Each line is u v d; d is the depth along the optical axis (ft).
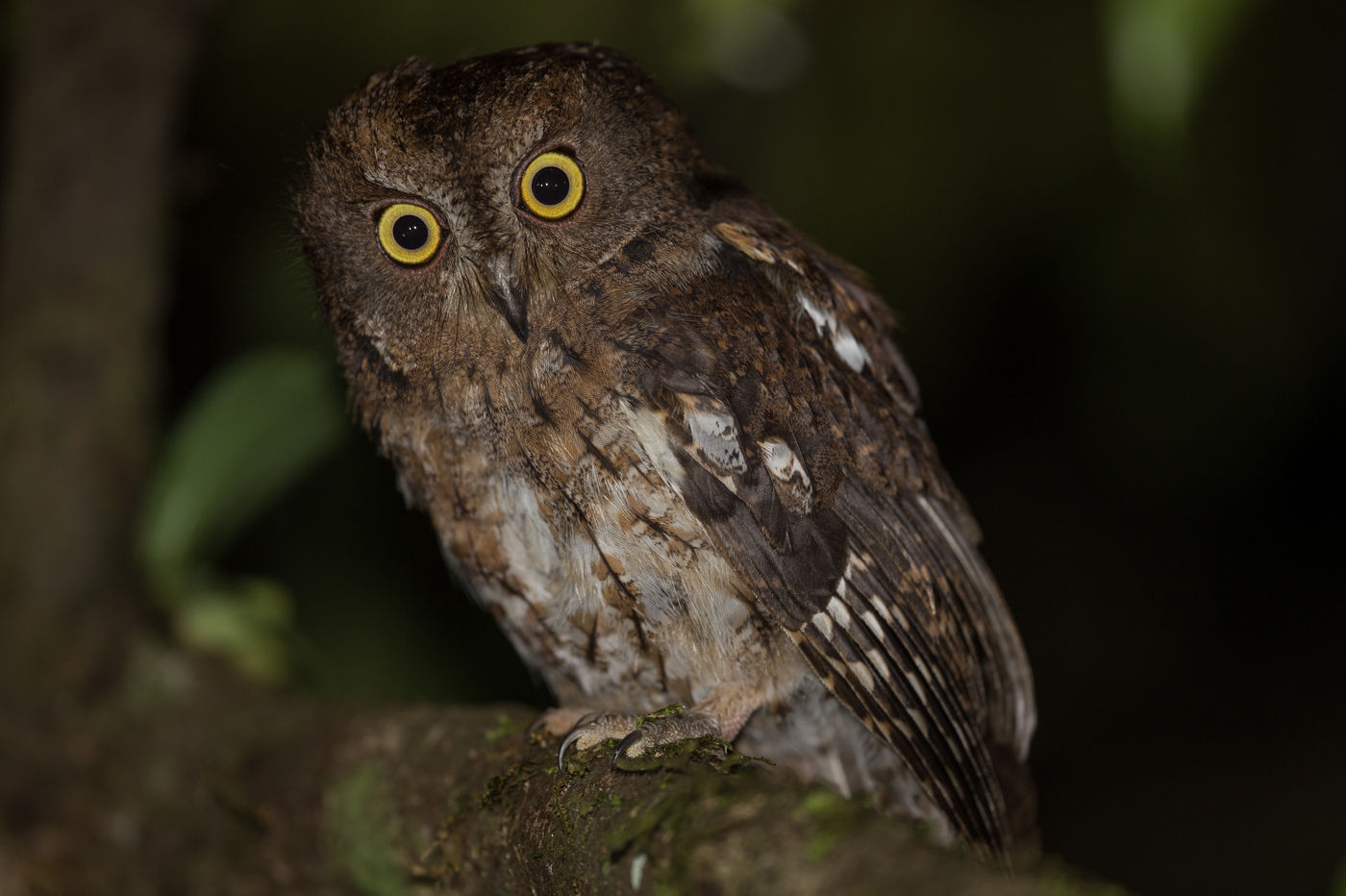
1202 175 33.78
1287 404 40.19
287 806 22.66
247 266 36.24
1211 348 37.63
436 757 20.94
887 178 37.09
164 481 28.30
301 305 27.61
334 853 21.89
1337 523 47.24
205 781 24.25
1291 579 48.37
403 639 36.19
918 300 39.55
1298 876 42.27
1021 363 43.73
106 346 28.84
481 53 35.40
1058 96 36.24
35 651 26.84
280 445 28.89
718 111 37.27
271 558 36.65
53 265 29.04
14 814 25.71
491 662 37.27
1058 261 38.40
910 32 36.40
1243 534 47.85
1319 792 44.68
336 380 29.09
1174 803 46.03
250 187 36.58
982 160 36.94
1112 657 48.85
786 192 37.29
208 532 28.37
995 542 47.98
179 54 29.91
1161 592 49.06
